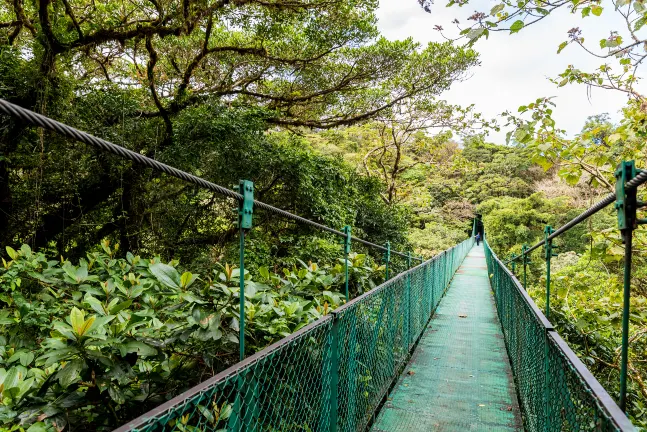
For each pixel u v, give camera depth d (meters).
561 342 1.55
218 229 9.16
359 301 2.60
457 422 3.04
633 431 0.78
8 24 6.96
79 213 7.84
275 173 9.03
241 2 7.39
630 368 4.27
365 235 11.89
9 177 6.80
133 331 1.84
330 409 2.15
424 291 5.93
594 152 4.01
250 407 1.49
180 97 8.49
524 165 32.22
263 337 2.32
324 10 8.99
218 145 8.03
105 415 1.66
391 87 12.25
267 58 9.55
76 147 6.96
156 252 8.08
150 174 8.10
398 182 19.12
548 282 2.84
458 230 29.69
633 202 1.20
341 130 19.05
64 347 1.53
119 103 7.54
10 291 2.99
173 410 0.97
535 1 2.68
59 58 6.57
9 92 5.97
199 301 1.96
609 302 4.48
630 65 3.87
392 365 3.65
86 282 2.86
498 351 4.85
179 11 6.85
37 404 1.58
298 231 9.46
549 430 1.83
